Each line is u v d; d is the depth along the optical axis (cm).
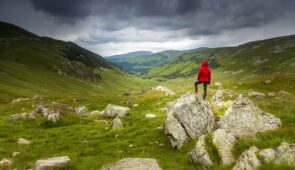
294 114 1470
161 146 1477
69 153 1347
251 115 1140
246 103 1209
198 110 1380
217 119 1461
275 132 979
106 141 1689
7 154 1227
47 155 1280
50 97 6938
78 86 18950
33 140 1658
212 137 971
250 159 713
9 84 10875
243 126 1100
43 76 17025
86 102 6316
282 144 717
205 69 1455
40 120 2292
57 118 2378
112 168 818
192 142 1253
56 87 15138
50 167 892
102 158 1215
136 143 1585
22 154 1231
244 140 950
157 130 1856
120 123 2212
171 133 1409
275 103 2145
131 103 5531
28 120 2316
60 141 1662
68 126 2255
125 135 1834
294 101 2244
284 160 651
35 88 12119
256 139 930
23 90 10362
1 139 1617
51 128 2172
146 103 5281
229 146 922
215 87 6744
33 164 1038
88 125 2312
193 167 915
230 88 6450
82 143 1616
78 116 2761
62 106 2808
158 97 5869
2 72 13200
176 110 1467
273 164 648
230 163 820
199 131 1320
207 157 887
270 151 730
